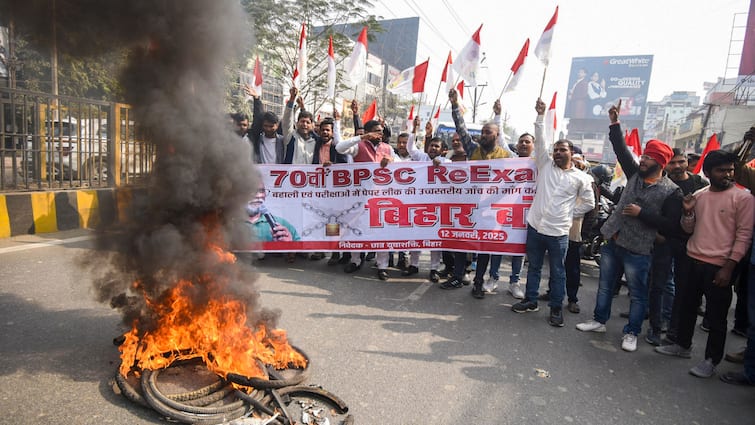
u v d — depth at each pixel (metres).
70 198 7.00
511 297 5.64
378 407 2.92
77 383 2.86
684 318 4.13
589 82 73.31
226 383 2.84
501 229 5.56
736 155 3.80
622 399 3.32
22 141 7.23
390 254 6.89
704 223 3.88
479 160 5.71
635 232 4.23
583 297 5.94
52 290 4.39
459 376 3.44
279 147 6.42
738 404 3.38
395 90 7.59
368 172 5.98
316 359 3.49
